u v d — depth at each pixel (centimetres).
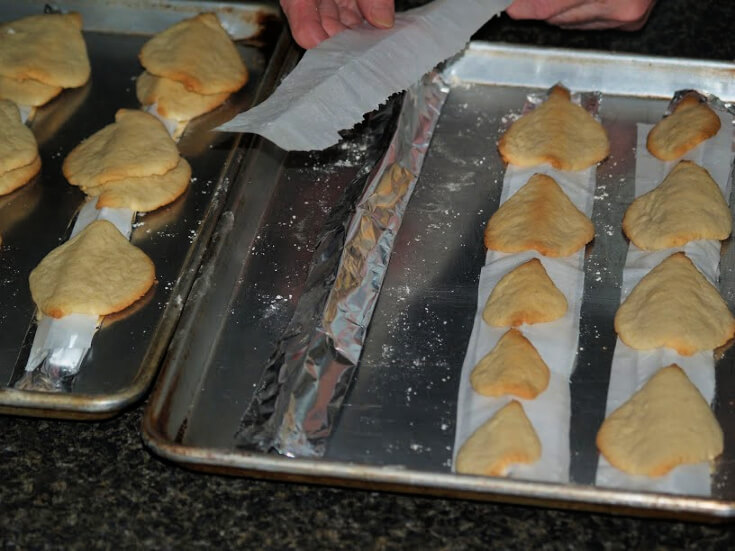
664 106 155
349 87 136
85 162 150
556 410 114
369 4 146
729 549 100
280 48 162
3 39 169
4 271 137
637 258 133
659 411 110
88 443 114
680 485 105
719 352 121
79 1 177
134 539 103
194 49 165
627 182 144
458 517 104
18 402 110
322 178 149
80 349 126
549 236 133
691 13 175
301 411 116
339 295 128
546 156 144
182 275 126
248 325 129
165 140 151
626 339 121
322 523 104
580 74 158
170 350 115
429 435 114
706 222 132
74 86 166
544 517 104
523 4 157
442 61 150
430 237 138
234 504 106
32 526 104
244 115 131
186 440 114
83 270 132
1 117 154
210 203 140
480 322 126
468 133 153
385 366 122
